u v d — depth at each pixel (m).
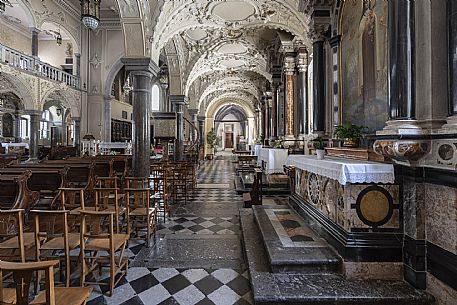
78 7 17.03
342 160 3.99
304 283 3.12
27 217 4.77
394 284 3.10
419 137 2.96
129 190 4.64
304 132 9.88
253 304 3.08
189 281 3.61
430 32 2.97
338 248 3.48
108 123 18.55
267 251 3.67
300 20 8.46
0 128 19.78
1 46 12.14
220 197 8.79
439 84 2.95
